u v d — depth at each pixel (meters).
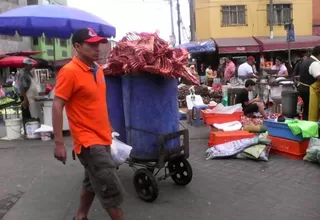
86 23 6.91
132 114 4.48
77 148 3.23
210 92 11.64
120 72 4.52
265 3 25.30
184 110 10.88
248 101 8.29
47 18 6.72
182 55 4.40
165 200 4.41
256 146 5.98
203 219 3.88
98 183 3.21
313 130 5.81
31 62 9.17
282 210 4.04
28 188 4.97
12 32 7.44
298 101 8.50
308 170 5.33
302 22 25.58
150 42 4.17
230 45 23.55
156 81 4.31
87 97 3.19
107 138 3.33
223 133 6.50
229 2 25.34
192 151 6.67
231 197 4.45
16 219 4.00
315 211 3.98
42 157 6.53
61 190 4.86
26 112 8.69
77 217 3.68
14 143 7.81
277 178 5.05
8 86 20.52
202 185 4.88
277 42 23.38
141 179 4.41
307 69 7.06
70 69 3.12
